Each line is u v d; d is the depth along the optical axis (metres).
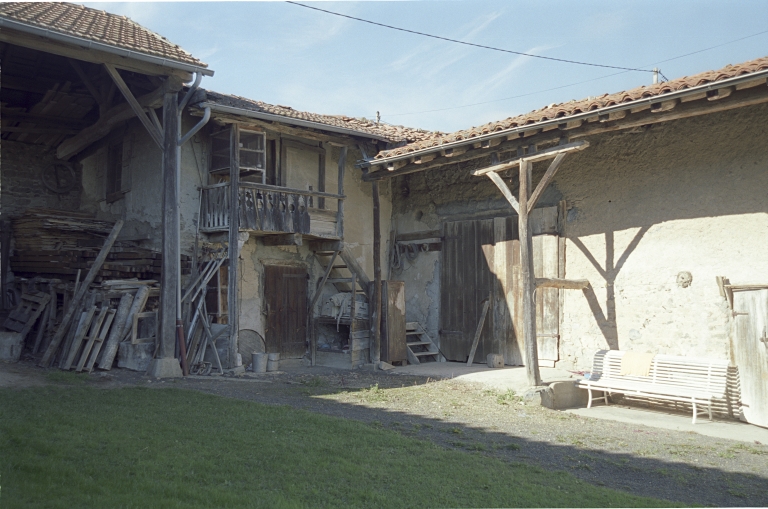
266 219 11.26
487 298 12.30
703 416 8.47
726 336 8.93
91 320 9.90
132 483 4.42
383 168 11.99
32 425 5.79
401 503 4.44
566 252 11.08
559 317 11.09
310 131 11.77
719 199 9.20
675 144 9.76
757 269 8.73
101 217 13.12
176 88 9.75
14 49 10.10
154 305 10.52
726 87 7.43
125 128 12.45
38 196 12.73
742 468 5.97
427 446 6.07
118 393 7.78
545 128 9.12
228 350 10.59
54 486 4.26
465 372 10.93
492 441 6.66
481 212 12.56
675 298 9.56
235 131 10.91
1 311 11.48
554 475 5.44
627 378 9.00
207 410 6.98
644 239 10.02
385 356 12.03
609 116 8.42
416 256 13.71
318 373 11.14
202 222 11.38
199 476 4.70
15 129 11.94
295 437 5.98
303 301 12.80
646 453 6.40
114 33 9.24
